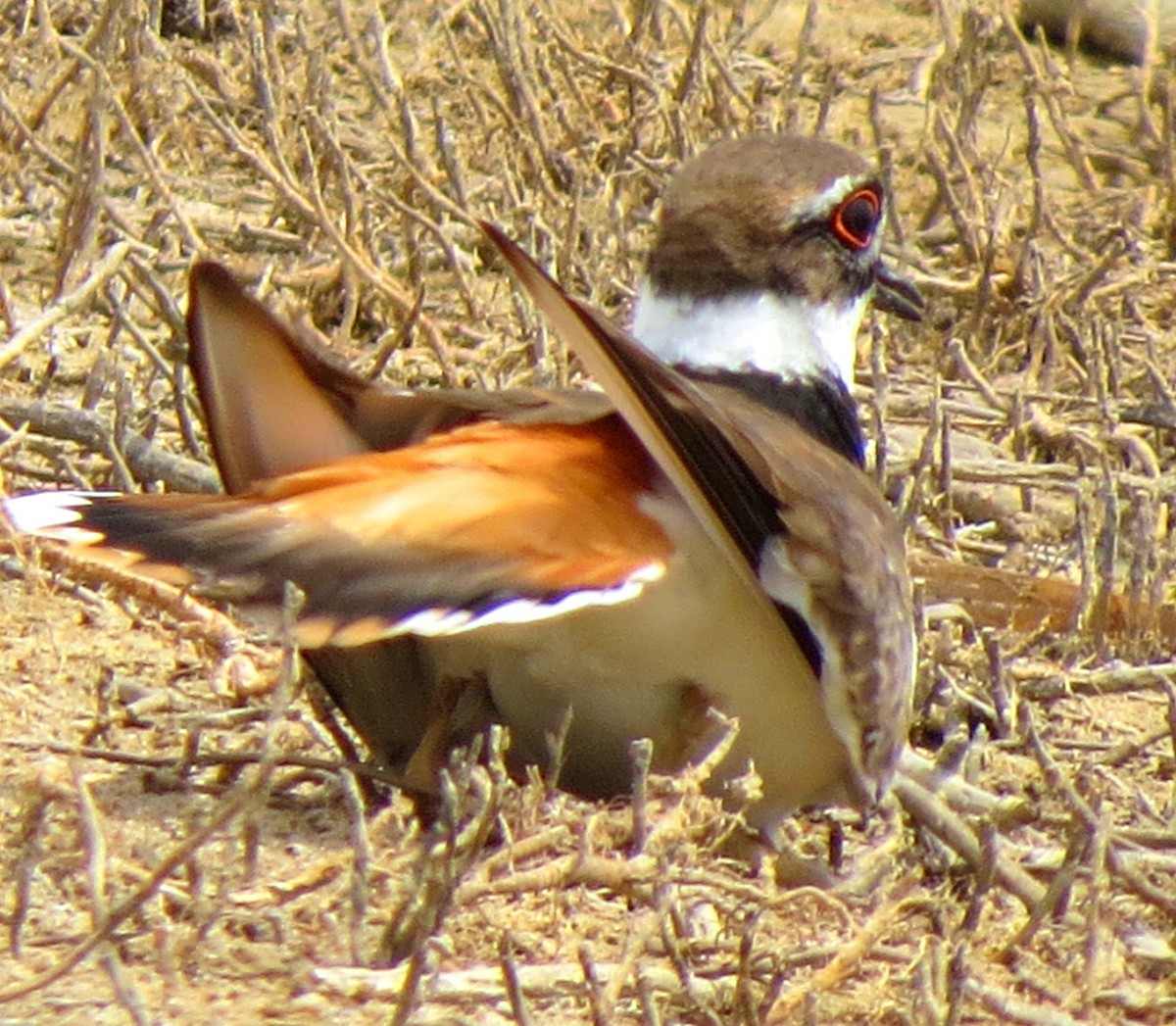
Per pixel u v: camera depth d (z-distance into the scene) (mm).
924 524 13703
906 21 21531
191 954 8711
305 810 10117
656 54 18578
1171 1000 9273
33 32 18109
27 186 16500
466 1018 8500
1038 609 12656
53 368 13781
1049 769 10445
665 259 11000
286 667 8180
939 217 17875
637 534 9016
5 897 9141
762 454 9141
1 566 11898
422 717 9844
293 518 8719
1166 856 10281
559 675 9383
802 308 11000
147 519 8703
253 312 9414
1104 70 21297
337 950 8875
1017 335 16234
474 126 17609
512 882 8586
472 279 15438
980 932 9695
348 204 15234
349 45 18047
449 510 8844
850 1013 8867
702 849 9133
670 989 8680
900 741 9656
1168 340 16391
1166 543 13328
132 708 10812
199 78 17891
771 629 9266
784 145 11195
